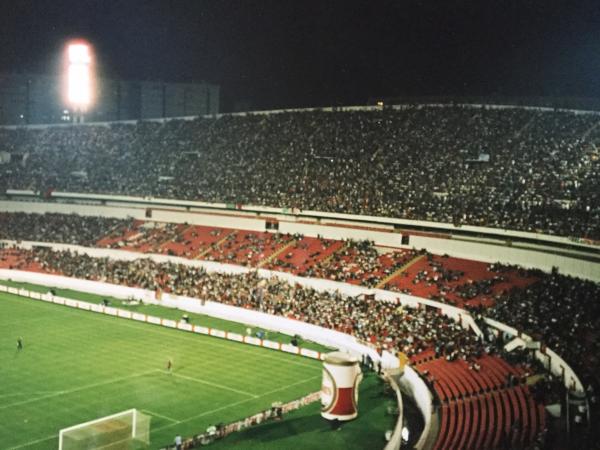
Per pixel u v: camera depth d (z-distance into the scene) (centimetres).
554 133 9388
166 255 10781
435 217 8812
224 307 8838
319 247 9919
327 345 7481
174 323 8306
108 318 8712
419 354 6412
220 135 12950
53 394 5722
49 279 10681
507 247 7994
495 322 6525
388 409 5441
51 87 19588
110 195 12250
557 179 8406
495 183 8888
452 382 5566
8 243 12062
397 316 7400
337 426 5116
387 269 8744
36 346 7225
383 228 9506
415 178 9788
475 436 4353
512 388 5144
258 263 9850
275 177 11212
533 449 3831
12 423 5028
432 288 7912
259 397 5831
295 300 8494
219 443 4788
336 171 10738
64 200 12862
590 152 8681
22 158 14025
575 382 4719
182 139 13262
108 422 4944
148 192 12000
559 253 7350
